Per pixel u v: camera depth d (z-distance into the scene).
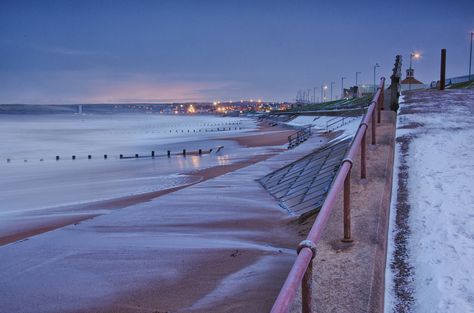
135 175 29.48
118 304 6.91
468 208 5.82
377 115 10.50
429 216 5.70
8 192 24.30
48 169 36.56
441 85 21.78
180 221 12.05
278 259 8.41
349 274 3.63
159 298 7.00
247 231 10.80
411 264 4.65
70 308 6.91
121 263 8.76
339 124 44.47
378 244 4.21
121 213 13.34
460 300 3.88
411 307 3.95
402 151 9.27
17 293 7.56
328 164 15.12
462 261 4.50
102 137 89.62
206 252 9.11
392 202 6.41
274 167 22.20
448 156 8.45
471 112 13.19
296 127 76.25
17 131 117.62
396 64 17.34
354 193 5.62
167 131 115.62
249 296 6.76
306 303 2.38
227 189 16.88
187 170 30.62
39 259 9.32
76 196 21.53
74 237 10.94
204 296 6.93
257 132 82.44
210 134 90.88
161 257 8.96
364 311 3.15
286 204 13.41
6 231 14.20
